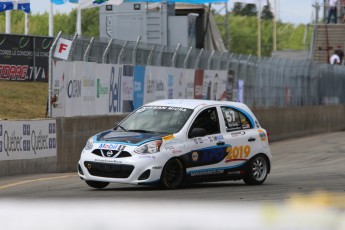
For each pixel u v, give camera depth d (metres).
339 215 27.06
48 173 56.78
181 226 20.78
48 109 59.22
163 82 76.06
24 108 77.88
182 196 39.50
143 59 73.06
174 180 42.81
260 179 47.69
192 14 101.12
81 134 61.59
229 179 45.97
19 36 90.94
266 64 100.94
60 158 58.56
